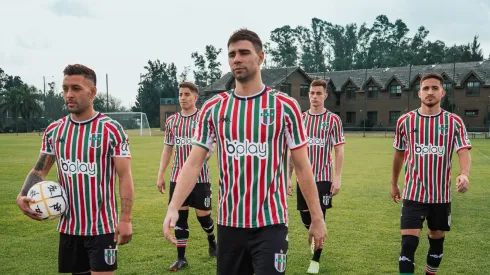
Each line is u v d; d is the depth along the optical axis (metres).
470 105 47.44
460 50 86.31
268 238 2.76
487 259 5.46
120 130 3.38
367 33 111.56
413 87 50.28
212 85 55.00
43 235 6.57
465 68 49.72
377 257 5.55
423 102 4.46
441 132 4.34
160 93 78.69
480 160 18.09
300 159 2.85
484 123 46.69
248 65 2.78
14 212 8.18
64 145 3.33
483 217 7.89
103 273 3.34
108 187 3.39
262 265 2.73
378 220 7.63
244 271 2.92
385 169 15.20
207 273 4.99
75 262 3.42
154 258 5.52
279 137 2.83
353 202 9.32
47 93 70.00
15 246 5.98
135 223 7.41
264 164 2.80
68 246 3.39
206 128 2.94
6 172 14.05
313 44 110.19
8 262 5.29
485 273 4.96
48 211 3.25
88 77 3.29
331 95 56.00
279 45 96.50
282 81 50.12
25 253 5.66
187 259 5.53
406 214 4.42
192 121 5.62
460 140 4.30
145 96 79.06
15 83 97.12
